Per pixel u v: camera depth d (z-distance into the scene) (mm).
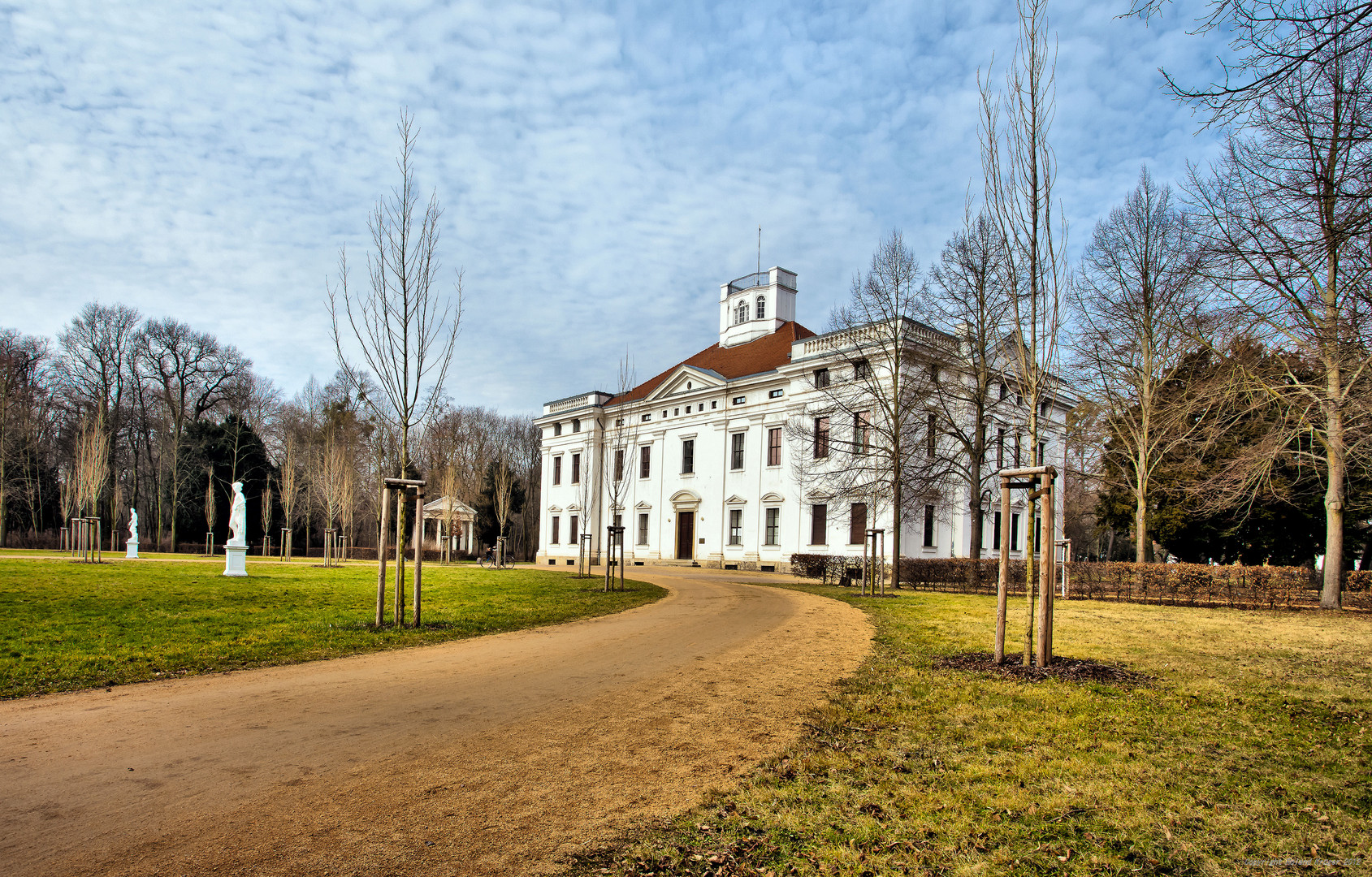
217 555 46438
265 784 5129
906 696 8000
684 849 4238
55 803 4711
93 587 17812
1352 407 18141
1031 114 10117
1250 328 17016
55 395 53531
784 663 10086
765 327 52312
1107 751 6043
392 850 4125
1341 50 5207
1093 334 28453
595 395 56219
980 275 27078
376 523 60906
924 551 36719
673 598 20188
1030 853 4195
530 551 72062
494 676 9031
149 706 7258
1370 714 7320
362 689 8219
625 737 6453
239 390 62281
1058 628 14055
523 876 3857
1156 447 28656
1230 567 20297
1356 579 20516
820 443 39031
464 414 82312
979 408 28625
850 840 4371
